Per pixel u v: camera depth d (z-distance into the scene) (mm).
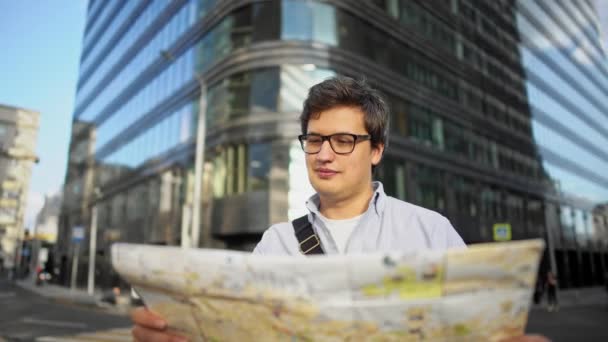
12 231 63219
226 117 16375
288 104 15055
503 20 29516
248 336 616
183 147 19391
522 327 567
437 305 547
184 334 700
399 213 1128
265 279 592
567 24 41125
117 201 27469
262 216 14461
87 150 35438
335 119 1093
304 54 15320
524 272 552
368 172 1135
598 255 36656
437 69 21328
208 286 629
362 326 562
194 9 20391
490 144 24562
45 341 7797
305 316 576
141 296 759
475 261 539
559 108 35562
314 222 1186
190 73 19766
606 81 47750
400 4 19562
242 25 16703
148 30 26359
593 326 10039
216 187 16375
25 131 66438
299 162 14672
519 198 26469
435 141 19969
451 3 23625
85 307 15836
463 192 21172
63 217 39281
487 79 25594
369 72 16953
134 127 26531
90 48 39875
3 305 16406
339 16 16344
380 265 548
